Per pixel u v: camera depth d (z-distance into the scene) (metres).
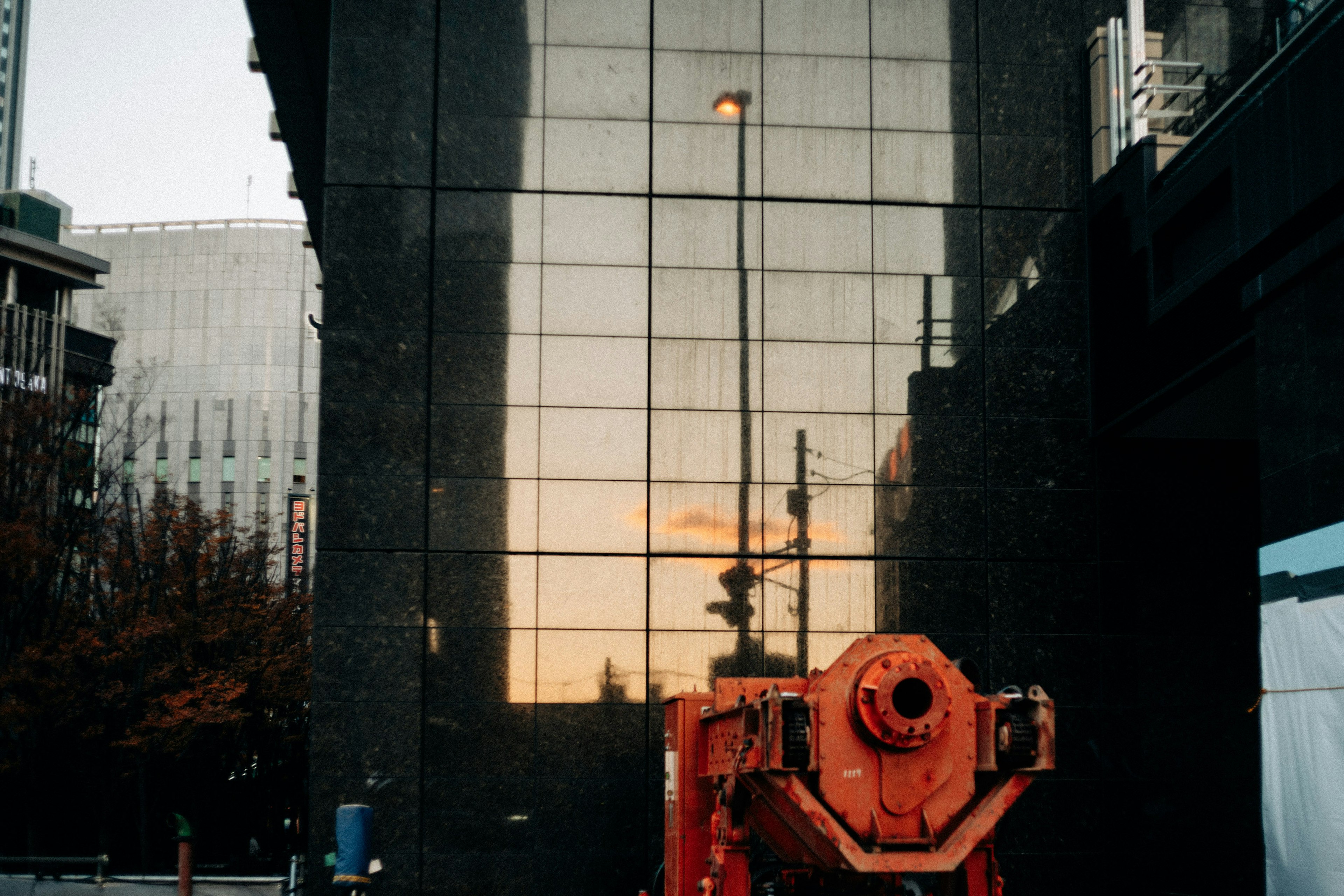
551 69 13.68
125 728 31.39
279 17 17.20
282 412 97.75
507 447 13.12
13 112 127.75
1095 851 12.78
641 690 12.79
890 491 13.38
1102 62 13.84
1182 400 12.20
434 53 13.58
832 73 13.94
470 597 12.83
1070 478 13.59
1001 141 14.04
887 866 7.09
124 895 12.96
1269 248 10.11
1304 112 9.44
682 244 13.55
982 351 13.70
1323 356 9.34
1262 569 10.12
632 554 13.04
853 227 13.75
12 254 64.75
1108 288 13.37
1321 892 9.05
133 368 70.56
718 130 13.74
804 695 7.59
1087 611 13.34
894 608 13.17
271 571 49.88
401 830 12.33
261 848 37.41
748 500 13.23
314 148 22.66
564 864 12.39
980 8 14.22
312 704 12.48
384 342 13.15
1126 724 13.11
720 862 7.88
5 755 31.03
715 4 13.90
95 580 30.72
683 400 13.34
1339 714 8.93
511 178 13.50
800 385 13.47
